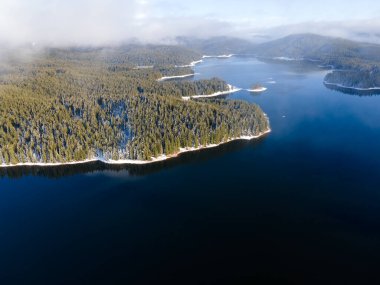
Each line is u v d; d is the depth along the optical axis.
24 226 144.62
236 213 150.75
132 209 156.00
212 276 113.94
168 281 112.19
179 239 133.62
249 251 125.69
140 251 127.00
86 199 166.12
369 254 122.56
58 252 127.56
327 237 132.50
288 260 120.62
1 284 112.38
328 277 112.19
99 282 112.38
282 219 145.12
